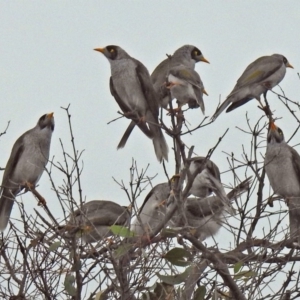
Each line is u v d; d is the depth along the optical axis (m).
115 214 13.39
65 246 10.19
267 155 14.42
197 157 13.69
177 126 12.26
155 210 13.41
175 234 10.55
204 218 13.23
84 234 10.61
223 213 13.48
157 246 10.61
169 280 10.02
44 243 10.40
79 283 9.86
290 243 10.84
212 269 10.13
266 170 14.48
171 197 12.70
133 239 10.94
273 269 10.10
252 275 10.11
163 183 13.81
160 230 11.13
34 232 10.32
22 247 10.23
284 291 9.96
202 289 10.05
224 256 10.70
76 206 10.45
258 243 10.69
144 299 10.16
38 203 12.42
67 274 10.02
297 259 10.75
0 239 10.91
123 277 9.66
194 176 11.08
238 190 11.25
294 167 14.31
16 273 10.57
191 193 13.55
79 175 10.11
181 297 9.99
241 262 10.09
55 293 10.05
